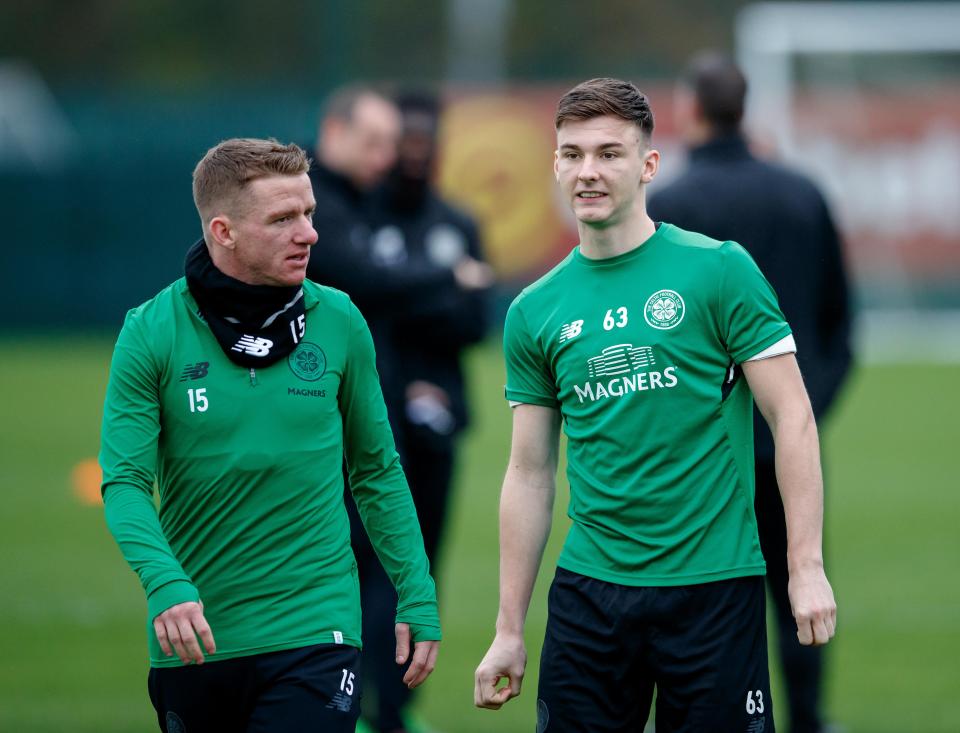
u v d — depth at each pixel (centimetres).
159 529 1303
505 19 12225
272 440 1350
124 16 12875
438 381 2222
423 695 2317
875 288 7994
